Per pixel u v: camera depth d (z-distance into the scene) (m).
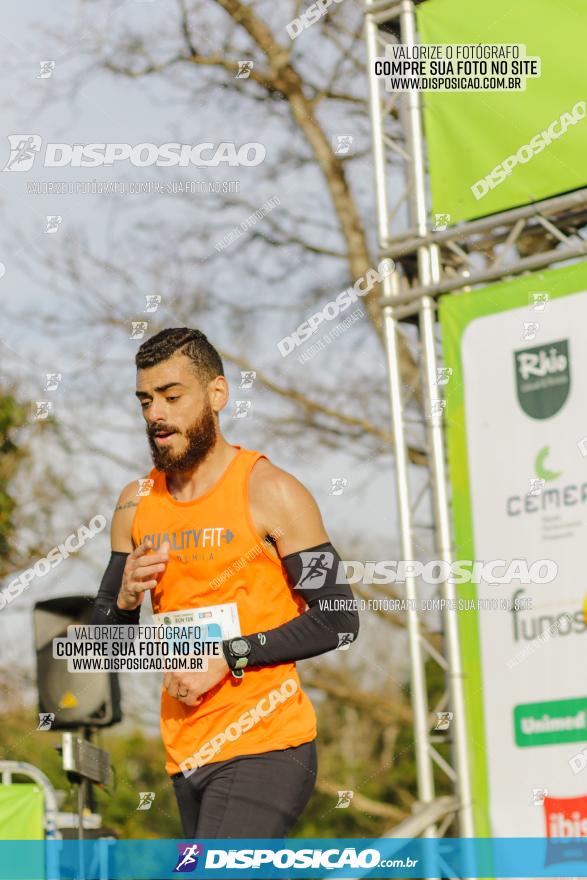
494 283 4.55
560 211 4.55
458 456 4.53
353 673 10.98
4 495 9.51
